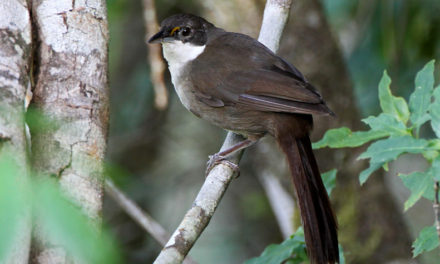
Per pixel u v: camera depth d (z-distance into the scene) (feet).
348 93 39.70
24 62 16.12
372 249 37.68
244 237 48.34
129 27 48.85
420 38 42.70
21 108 15.29
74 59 17.93
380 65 43.24
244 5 39.63
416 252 22.57
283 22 30.22
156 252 43.86
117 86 48.80
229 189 49.90
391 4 40.68
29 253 13.96
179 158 49.42
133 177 46.26
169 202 49.78
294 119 28.04
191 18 31.37
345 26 45.47
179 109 50.01
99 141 17.29
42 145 16.20
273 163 40.01
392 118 23.30
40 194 10.83
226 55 30.17
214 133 49.73
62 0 18.52
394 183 49.19
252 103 28.30
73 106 17.33
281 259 24.40
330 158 38.34
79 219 10.52
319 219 25.18
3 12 16.25
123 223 45.34
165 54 31.73
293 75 28.78
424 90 23.57
